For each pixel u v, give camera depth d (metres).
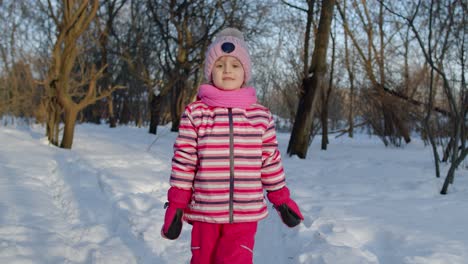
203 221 1.96
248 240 1.98
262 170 2.07
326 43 8.61
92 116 29.83
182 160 1.98
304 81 8.86
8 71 13.45
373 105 12.25
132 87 26.80
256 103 2.10
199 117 2.01
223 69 2.07
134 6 20.09
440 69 5.35
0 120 15.05
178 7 17.39
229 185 1.94
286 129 26.23
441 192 4.91
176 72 17.31
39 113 13.72
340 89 19.94
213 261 2.02
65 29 8.05
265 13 16.14
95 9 8.09
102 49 17.09
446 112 7.36
